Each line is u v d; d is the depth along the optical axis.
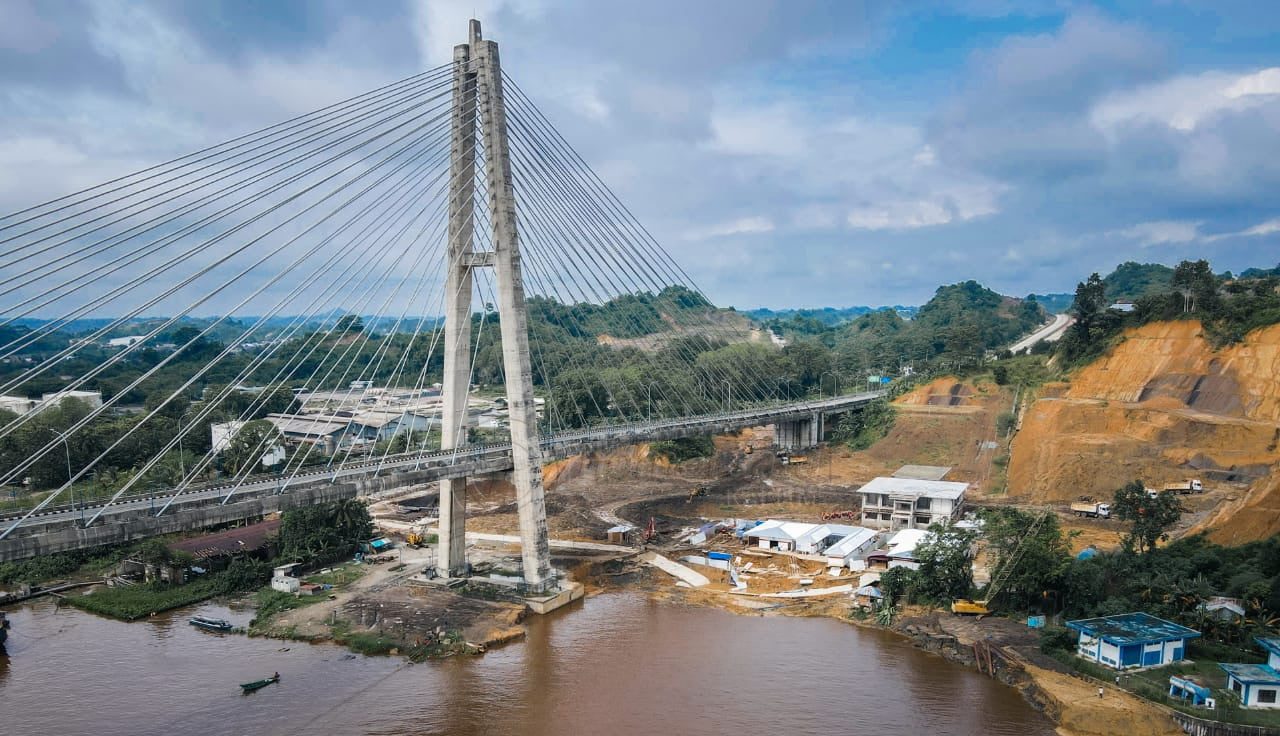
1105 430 109.44
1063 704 50.75
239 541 83.69
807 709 53.19
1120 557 66.19
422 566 82.88
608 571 83.25
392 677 58.62
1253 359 106.00
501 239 74.38
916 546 71.50
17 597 75.44
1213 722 46.72
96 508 55.69
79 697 55.47
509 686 57.12
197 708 53.81
